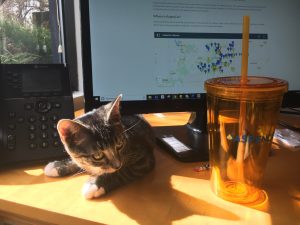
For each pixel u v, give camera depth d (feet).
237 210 1.75
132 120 2.74
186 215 1.71
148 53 2.62
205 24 2.66
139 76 2.64
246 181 1.96
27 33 3.84
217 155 1.93
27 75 2.42
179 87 2.70
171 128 3.08
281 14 2.75
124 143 2.42
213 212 1.73
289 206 1.79
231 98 1.77
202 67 2.71
